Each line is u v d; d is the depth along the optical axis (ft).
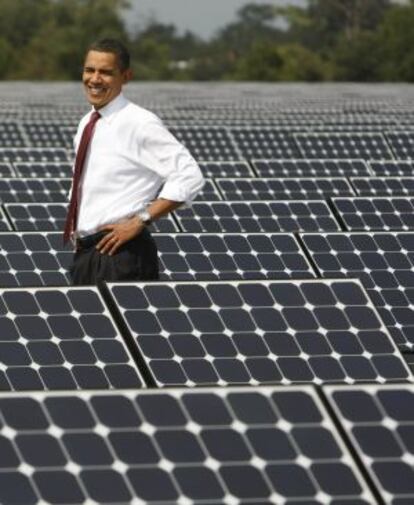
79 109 449.48
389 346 89.20
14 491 55.01
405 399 61.52
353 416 60.64
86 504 55.21
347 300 91.40
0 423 57.06
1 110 436.35
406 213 150.51
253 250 122.21
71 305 87.25
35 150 241.96
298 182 183.93
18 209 148.25
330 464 58.44
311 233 125.18
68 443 56.90
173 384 84.02
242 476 57.26
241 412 59.67
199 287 89.61
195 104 511.40
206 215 149.18
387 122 377.71
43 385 82.43
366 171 225.56
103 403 58.70
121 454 57.00
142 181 102.01
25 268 118.83
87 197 102.22
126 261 100.94
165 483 56.39
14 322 85.56
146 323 86.74
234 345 86.58
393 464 59.06
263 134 296.10
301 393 61.00
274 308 89.71
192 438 58.13
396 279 121.39
